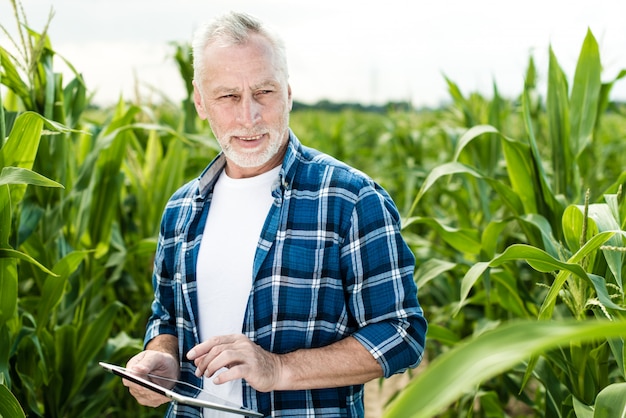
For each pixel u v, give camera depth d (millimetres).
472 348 748
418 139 5809
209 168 1806
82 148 3299
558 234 2490
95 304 3098
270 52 1637
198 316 1752
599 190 3803
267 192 1737
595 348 2074
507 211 3754
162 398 1662
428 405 725
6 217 2047
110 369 1637
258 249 1667
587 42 2615
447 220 4500
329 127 13039
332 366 1575
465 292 1959
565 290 2014
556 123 2701
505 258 1864
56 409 2699
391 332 1611
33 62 2531
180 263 1787
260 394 1650
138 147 3967
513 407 3895
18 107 2906
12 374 2592
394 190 6309
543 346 696
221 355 1474
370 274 1642
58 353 2656
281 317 1646
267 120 1638
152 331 1878
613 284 1942
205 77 1649
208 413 1689
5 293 2195
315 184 1697
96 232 3049
